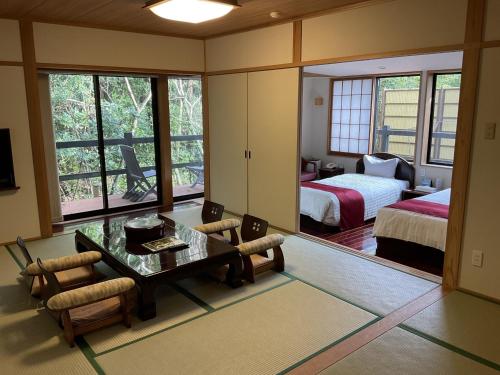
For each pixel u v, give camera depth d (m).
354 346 2.57
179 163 6.50
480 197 3.12
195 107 6.49
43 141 4.56
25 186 4.49
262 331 2.74
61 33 4.50
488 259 3.13
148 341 2.62
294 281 3.49
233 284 3.33
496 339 2.65
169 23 4.69
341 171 7.71
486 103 3.01
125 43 4.96
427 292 3.29
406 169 6.65
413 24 3.40
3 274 3.67
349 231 5.38
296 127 4.58
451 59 5.21
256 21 4.60
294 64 4.47
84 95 5.31
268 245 3.43
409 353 2.50
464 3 3.06
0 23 4.14
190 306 3.06
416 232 4.17
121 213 5.75
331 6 3.91
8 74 4.24
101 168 5.60
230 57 5.27
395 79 7.01
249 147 5.24
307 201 5.42
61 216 5.28
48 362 2.42
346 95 7.63
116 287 2.63
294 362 2.42
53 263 3.00
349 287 3.38
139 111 5.84
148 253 3.15
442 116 6.49
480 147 3.08
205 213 4.30
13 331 2.75
